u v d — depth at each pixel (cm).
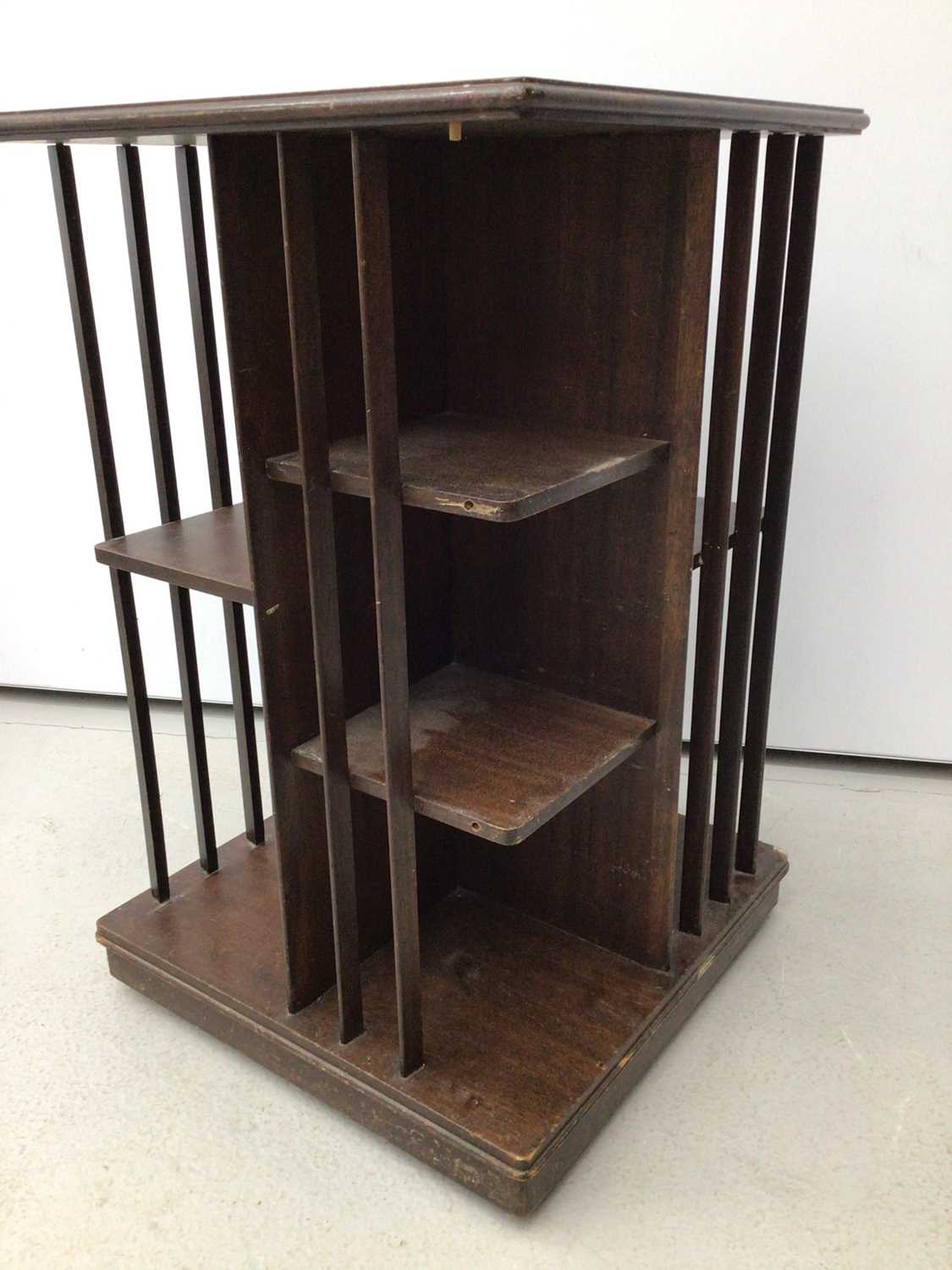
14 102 212
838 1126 140
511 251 133
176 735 245
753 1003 161
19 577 246
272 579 125
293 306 106
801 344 144
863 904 183
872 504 202
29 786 224
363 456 122
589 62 188
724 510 135
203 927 162
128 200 145
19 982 167
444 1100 131
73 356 223
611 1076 137
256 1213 130
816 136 134
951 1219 127
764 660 159
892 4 171
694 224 118
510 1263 123
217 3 196
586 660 146
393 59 195
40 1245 126
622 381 130
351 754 131
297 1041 141
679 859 181
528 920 165
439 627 156
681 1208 129
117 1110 144
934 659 211
